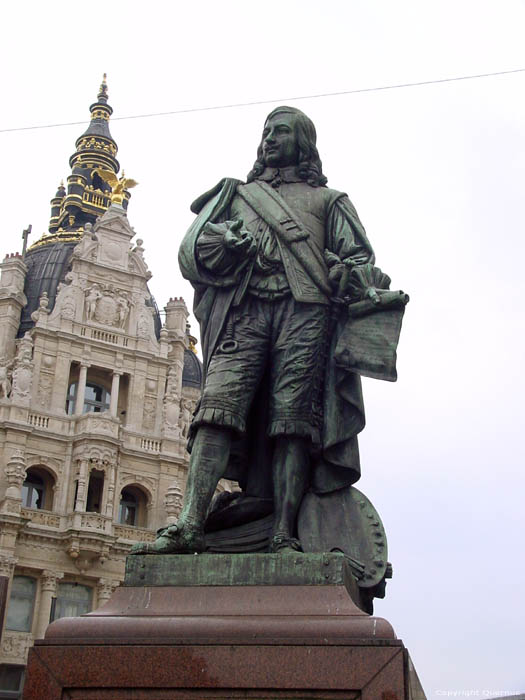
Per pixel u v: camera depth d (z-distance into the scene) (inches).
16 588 1390.3
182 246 199.3
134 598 158.4
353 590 162.2
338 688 137.6
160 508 1556.3
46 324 1590.8
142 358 1657.2
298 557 157.0
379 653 138.6
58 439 1507.1
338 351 186.2
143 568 162.4
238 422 180.5
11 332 1721.2
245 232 193.3
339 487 187.0
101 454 1494.8
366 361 183.6
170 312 1823.3
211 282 194.7
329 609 149.9
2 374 1555.1
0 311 1728.6
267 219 198.1
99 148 2170.3
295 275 190.7
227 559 159.3
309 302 188.5
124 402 1647.4
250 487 192.2
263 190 205.8
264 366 189.9
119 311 1672.0
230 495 191.2
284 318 190.5
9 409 1491.1
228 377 183.9
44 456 1492.4
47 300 1617.9
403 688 135.5
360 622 145.3
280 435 182.7
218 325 191.5
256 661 141.3
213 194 211.5
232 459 193.0
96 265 1680.6
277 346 189.0
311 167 211.9
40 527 1422.2
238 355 186.9
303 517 182.7
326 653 140.0
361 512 184.5
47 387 1558.8
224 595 155.3
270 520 186.2
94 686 144.4
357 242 202.5
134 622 151.2
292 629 145.4
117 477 1525.6
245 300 193.0
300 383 185.3
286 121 212.8
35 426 1501.0
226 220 206.2
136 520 1561.3
